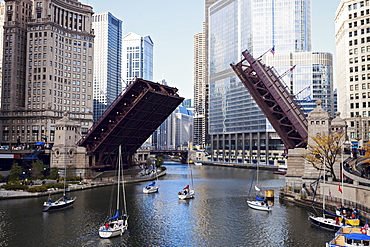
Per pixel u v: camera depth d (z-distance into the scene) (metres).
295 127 72.88
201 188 88.00
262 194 77.31
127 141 90.56
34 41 127.81
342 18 116.06
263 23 180.25
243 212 58.03
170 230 47.50
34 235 43.88
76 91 135.38
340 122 74.75
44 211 55.53
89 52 139.62
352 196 53.03
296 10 177.00
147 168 142.00
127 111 77.25
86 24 140.75
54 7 132.12
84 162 88.44
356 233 36.62
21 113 126.00
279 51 177.38
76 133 94.31
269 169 158.75
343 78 116.75
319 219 48.41
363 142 98.31
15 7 130.25
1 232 44.84
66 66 133.38
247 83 76.81
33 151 96.81
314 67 171.38
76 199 67.00
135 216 54.97
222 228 48.34
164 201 67.88
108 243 41.75
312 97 170.62
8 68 129.00
